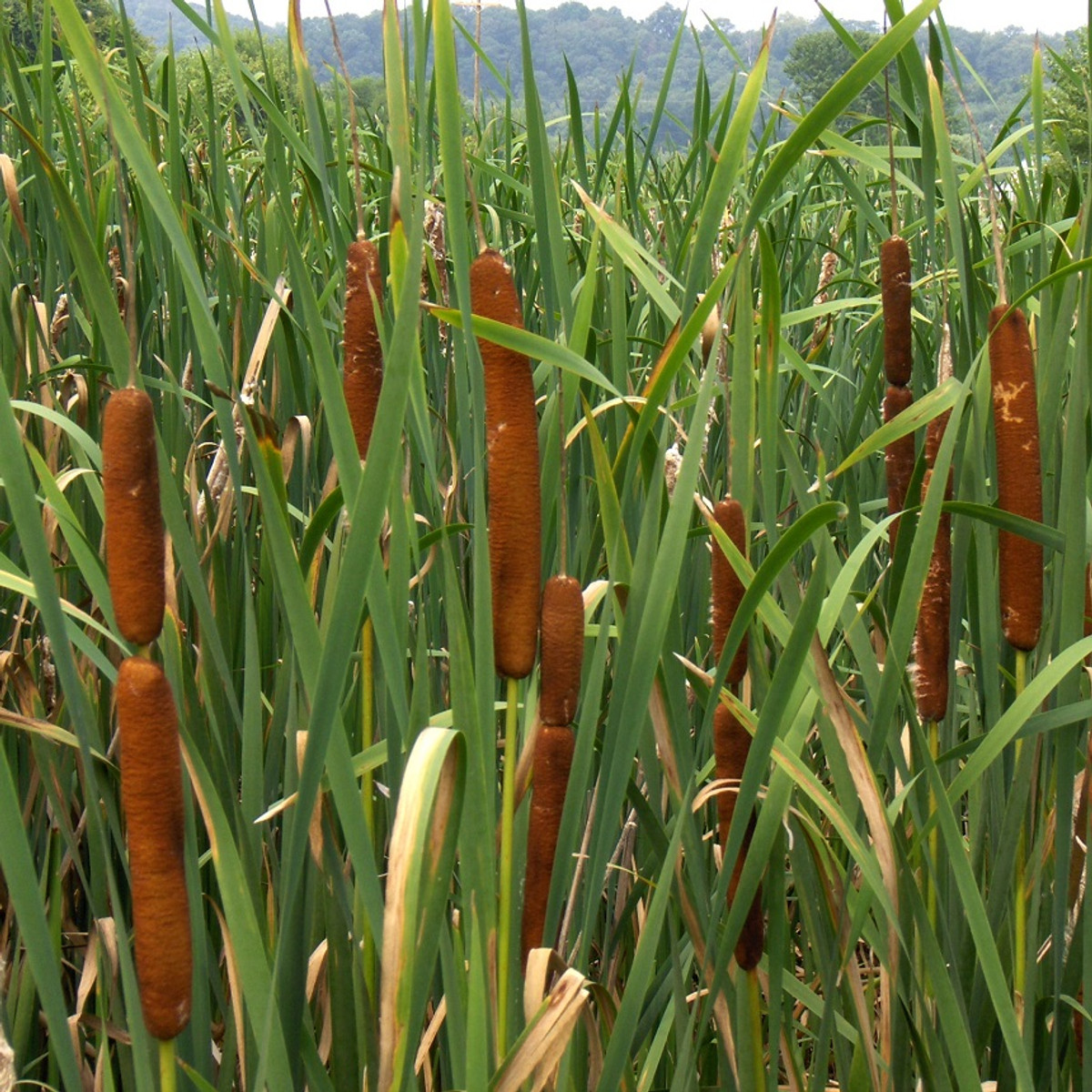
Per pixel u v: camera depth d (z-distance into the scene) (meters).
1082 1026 0.96
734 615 0.86
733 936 0.86
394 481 0.83
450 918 0.95
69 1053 0.74
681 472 0.82
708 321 1.03
